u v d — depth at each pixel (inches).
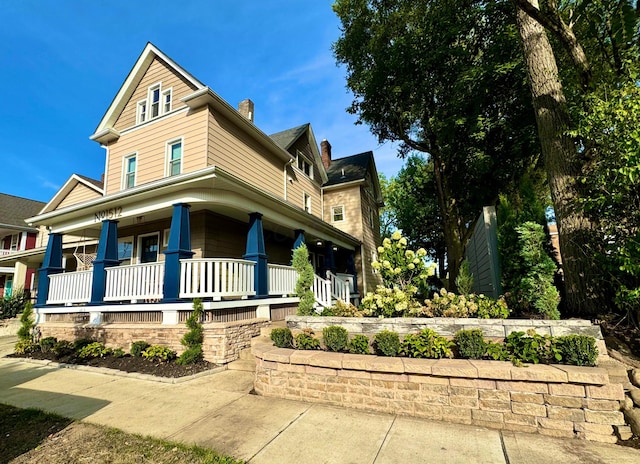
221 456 107.7
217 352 231.3
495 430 122.2
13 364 269.4
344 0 561.9
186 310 254.5
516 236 186.2
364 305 206.8
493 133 491.8
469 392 129.6
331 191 705.0
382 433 121.6
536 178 473.7
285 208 359.9
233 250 403.9
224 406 156.0
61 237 380.8
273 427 129.7
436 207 911.0
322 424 131.0
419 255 213.8
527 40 205.0
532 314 173.9
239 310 277.7
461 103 476.4
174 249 264.5
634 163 120.6
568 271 168.2
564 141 176.7
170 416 145.9
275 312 327.9
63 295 340.8
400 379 140.9
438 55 487.5
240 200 304.7
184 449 113.6
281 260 507.8
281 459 105.3
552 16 182.7
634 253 125.6
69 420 144.6
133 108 422.6
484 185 552.1
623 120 127.7
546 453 104.7
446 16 478.6
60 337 315.9
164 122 388.2
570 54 186.9
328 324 195.0
